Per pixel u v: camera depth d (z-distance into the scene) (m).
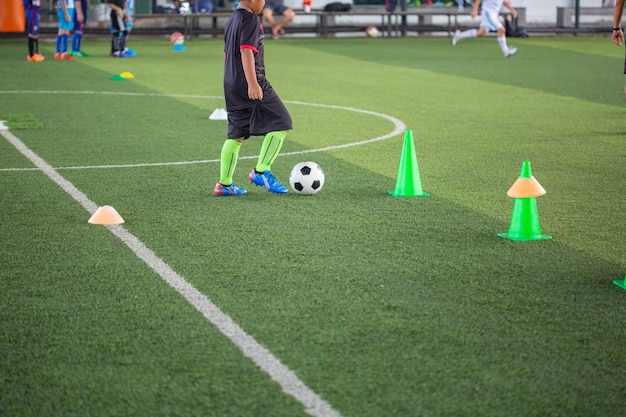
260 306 4.86
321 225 6.64
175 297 5.01
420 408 3.66
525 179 6.29
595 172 8.72
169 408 3.67
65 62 20.91
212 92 15.61
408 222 6.74
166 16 28.12
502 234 6.39
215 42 28.39
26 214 6.95
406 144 7.68
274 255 5.84
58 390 3.85
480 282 5.30
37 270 5.52
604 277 5.42
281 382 3.90
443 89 16.22
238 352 4.23
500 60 22.20
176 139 10.63
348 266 5.61
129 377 3.97
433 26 31.78
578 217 6.93
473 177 8.47
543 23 33.66
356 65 20.78
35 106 13.49
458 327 4.55
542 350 4.26
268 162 7.72
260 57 7.45
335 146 10.20
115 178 8.34
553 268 5.60
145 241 6.18
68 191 7.77
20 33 28.77
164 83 16.91
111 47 24.42
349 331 4.49
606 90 16.03
